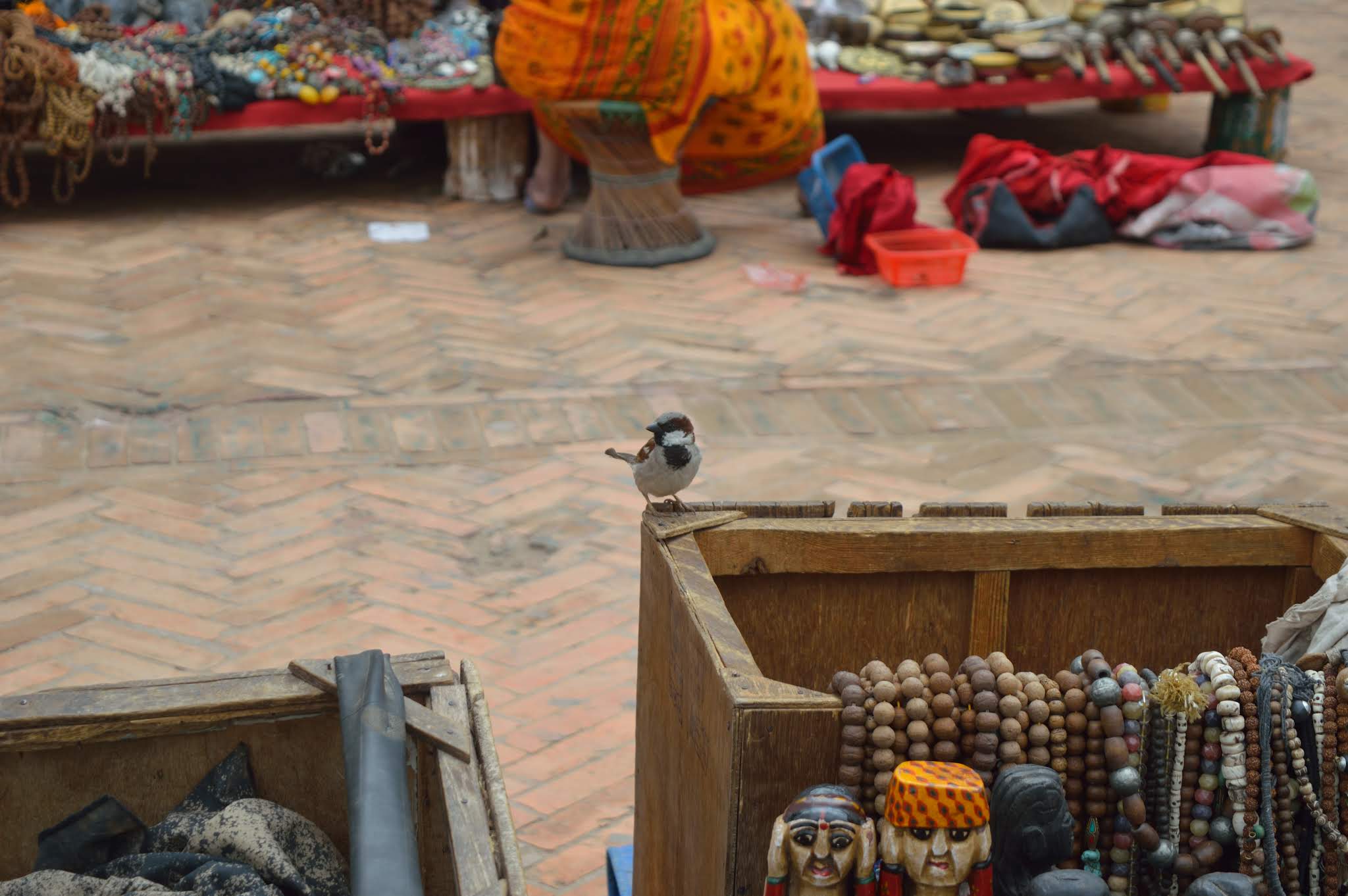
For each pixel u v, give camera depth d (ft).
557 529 24.59
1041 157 41.34
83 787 11.49
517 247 39.65
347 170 46.73
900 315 35.04
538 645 21.15
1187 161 41.45
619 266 38.14
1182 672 11.42
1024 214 39.99
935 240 38.40
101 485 25.58
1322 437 28.68
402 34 43.60
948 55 45.21
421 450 27.37
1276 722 10.98
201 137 51.11
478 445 27.68
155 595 22.08
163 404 29.04
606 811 17.60
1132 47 46.16
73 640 20.75
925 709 10.52
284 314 34.17
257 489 25.66
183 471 26.25
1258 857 11.03
